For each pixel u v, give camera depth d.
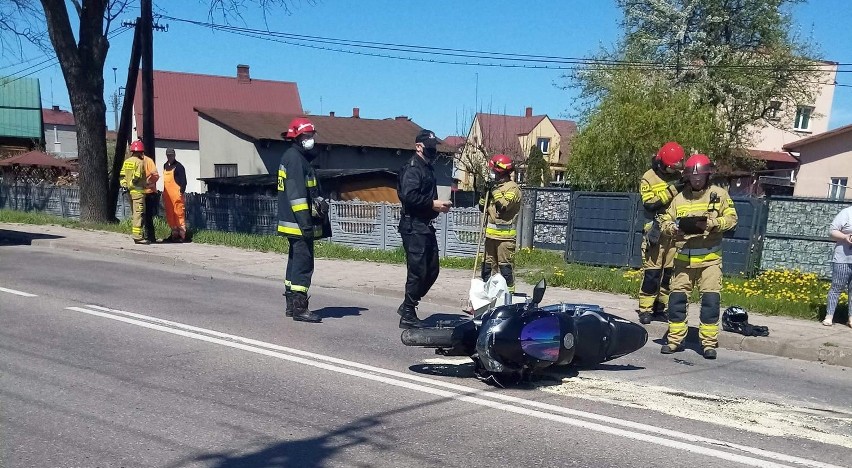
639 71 26.73
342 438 4.58
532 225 15.83
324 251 15.13
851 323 8.54
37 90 44.47
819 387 6.36
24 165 33.41
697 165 6.82
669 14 30.08
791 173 40.09
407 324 7.85
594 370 6.54
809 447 4.68
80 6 19.20
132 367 6.10
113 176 20.66
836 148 28.92
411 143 35.16
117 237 17.34
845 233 8.47
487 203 8.37
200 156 35.09
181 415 4.93
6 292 9.59
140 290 10.23
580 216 14.05
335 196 23.52
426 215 7.66
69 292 9.77
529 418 5.05
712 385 6.20
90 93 19.59
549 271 12.66
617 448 4.53
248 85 46.41
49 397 5.25
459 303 9.97
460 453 4.37
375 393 5.57
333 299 10.31
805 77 30.08
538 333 5.64
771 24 29.81
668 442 4.66
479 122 44.88
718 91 28.59
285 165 8.04
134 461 4.14
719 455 4.46
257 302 9.59
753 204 12.56
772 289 10.98
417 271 7.69
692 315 9.30
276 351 6.79
